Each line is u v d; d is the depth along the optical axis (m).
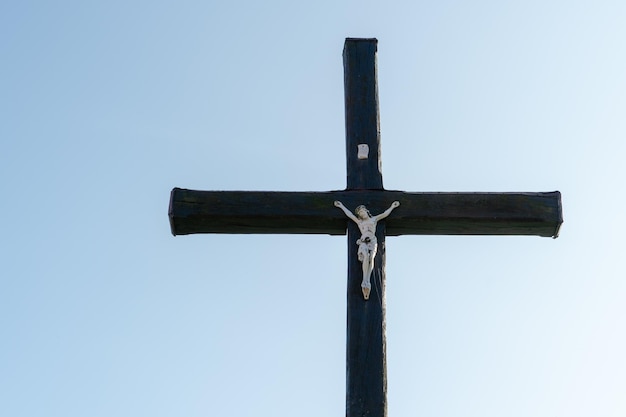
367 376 11.69
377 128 13.27
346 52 13.79
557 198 12.88
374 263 12.30
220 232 12.86
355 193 12.76
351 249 12.43
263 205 12.62
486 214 12.73
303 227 12.77
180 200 12.56
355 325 11.95
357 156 13.02
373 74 13.64
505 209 12.77
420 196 12.78
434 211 12.71
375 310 12.05
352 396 11.58
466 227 12.87
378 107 13.43
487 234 13.07
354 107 13.38
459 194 12.82
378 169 12.96
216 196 12.62
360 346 11.84
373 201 12.71
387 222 12.70
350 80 13.57
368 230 12.44
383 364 11.76
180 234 12.87
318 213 12.62
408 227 12.82
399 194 12.77
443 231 12.96
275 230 12.84
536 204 12.81
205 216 12.53
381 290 12.17
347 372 11.73
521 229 12.95
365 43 13.84
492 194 12.84
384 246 12.47
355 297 12.11
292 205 12.66
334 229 12.84
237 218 12.58
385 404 11.56
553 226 12.86
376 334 11.91
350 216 12.59
